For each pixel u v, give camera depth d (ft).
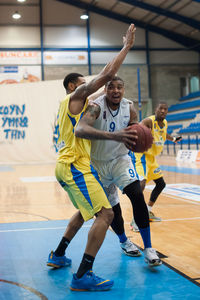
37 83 43.88
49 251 9.26
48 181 26.43
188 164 39.24
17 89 43.93
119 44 66.39
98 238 6.94
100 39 65.77
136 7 60.39
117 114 7.94
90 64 65.36
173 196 18.04
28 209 15.33
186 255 8.73
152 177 12.57
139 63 66.80
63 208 15.51
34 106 43.91
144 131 7.26
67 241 8.08
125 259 8.61
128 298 6.36
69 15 64.64
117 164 8.33
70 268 8.07
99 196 7.13
